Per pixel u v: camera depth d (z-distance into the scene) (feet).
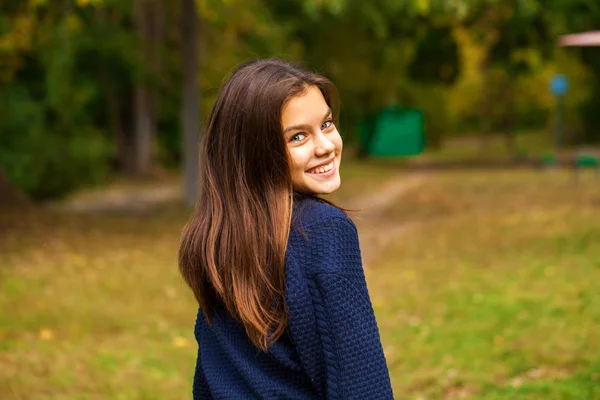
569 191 57.41
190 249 5.87
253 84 5.73
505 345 19.39
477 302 24.06
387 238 40.24
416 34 82.79
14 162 64.18
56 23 51.70
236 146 5.73
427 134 138.51
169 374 17.87
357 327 5.30
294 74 5.81
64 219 42.32
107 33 78.74
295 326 5.34
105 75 83.66
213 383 5.76
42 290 25.88
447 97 152.35
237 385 5.67
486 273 28.48
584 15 74.84
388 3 58.80
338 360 5.23
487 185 66.18
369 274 30.27
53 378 16.93
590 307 22.26
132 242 36.47
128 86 88.48
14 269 29.01
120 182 80.53
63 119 75.72
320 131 5.83
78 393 16.25
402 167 95.91
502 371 17.61
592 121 131.03
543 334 20.04
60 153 69.00
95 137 77.71
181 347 20.20
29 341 20.29
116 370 17.79
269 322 5.41
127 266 30.37
